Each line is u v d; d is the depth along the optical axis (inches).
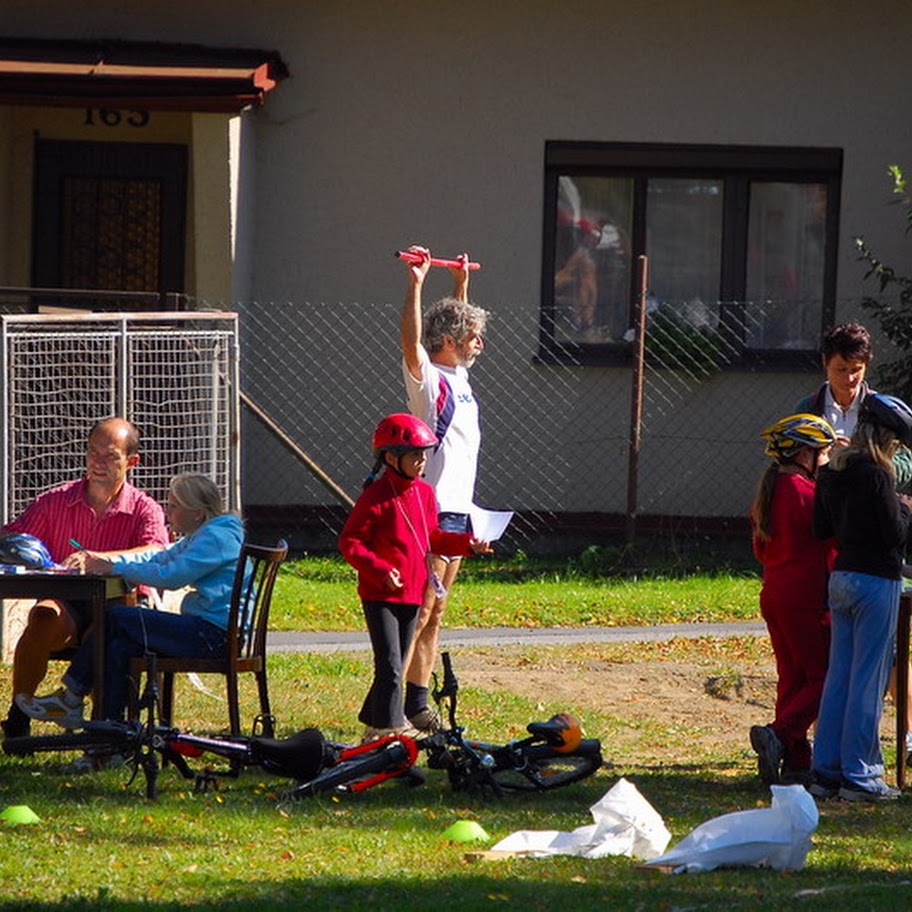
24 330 1752.0
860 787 1155.9
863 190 2340.1
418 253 1266.0
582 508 2349.9
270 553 1205.1
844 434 1275.8
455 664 1649.9
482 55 2319.1
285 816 1055.6
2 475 1562.5
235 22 2309.3
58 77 2101.4
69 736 1115.3
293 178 2320.4
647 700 1520.7
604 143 2336.4
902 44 2326.5
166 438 1728.6
